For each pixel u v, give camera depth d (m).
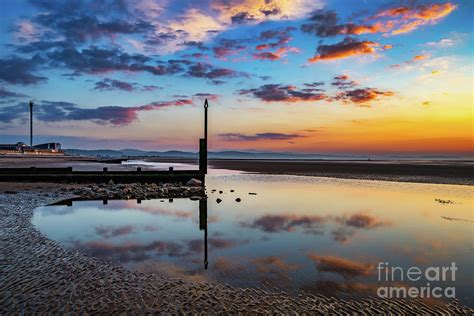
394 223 16.64
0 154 118.69
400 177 46.84
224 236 13.74
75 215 17.98
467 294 8.15
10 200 22.25
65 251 11.19
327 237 13.71
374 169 69.81
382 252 11.63
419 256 11.22
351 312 7.13
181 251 11.45
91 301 7.41
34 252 10.96
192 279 8.85
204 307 7.21
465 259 10.91
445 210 20.53
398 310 7.26
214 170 69.50
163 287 8.27
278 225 16.03
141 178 34.97
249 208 21.11
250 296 7.83
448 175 50.19
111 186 30.28
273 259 10.71
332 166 88.56
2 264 9.70
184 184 35.00
